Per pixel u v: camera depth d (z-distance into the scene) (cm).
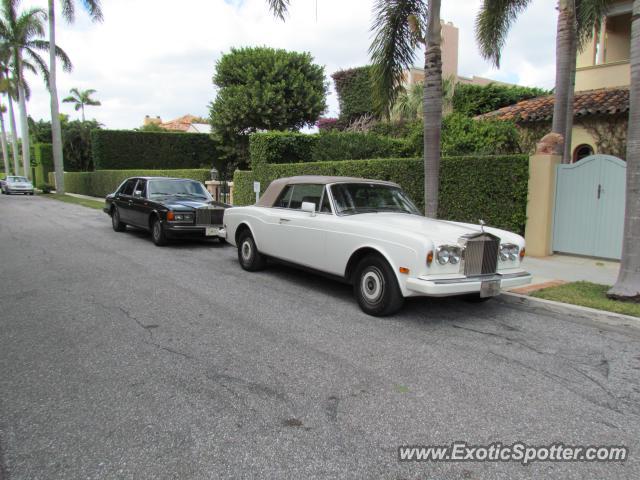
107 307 597
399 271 538
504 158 993
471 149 1247
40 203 2606
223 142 2739
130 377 395
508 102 2180
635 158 604
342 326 541
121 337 490
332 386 385
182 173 2264
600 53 1675
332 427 323
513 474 278
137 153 3262
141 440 304
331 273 640
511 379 407
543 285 717
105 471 272
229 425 323
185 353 449
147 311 583
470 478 274
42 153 4891
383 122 2038
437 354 461
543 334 530
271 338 495
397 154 1530
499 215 1011
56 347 460
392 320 567
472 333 527
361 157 1517
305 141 1752
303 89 2580
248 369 415
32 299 631
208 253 1037
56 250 1024
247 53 2608
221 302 632
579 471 283
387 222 598
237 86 2541
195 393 368
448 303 652
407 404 357
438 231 567
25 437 305
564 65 1057
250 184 1741
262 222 774
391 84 1027
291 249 710
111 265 870
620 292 618
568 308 597
